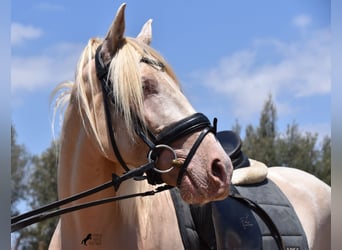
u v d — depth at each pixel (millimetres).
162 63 2230
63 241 2410
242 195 2807
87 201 2291
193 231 2521
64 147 2371
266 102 14688
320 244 3188
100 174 2303
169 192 2545
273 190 2996
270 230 2719
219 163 2037
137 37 2521
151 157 2109
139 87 2117
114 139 2178
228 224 2551
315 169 13695
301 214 3098
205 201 2051
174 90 2166
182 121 2094
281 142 14133
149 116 2123
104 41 2268
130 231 2354
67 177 2373
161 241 2398
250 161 3174
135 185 2326
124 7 2221
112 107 2184
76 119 2307
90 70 2260
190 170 2057
